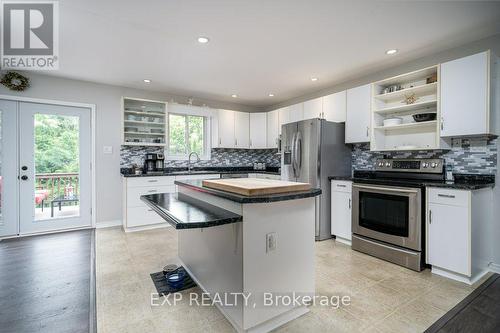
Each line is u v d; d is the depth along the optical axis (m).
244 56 3.03
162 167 4.48
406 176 3.10
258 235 1.57
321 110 4.04
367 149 3.63
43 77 3.65
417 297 2.00
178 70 3.48
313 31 2.44
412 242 2.51
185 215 1.51
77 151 3.96
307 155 3.57
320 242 3.41
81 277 2.34
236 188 1.63
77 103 3.88
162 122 4.52
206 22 2.29
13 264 2.62
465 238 2.20
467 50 2.69
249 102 5.41
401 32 2.46
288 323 1.69
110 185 4.16
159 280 2.29
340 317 1.75
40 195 3.72
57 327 1.64
